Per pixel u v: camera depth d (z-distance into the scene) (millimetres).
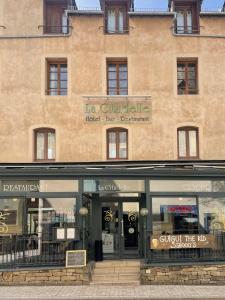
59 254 14875
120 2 20609
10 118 19516
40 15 20281
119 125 19469
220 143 19438
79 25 20203
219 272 14688
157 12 20234
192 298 12281
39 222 16062
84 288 13891
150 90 19781
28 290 13547
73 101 19641
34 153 19453
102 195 18094
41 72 19828
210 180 16188
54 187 15898
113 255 17797
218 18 20406
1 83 19766
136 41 20156
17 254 14750
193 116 19625
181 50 20109
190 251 15016
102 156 19250
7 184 15875
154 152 19297
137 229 17969
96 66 19922
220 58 20109
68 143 19359
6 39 20047
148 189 15891
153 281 14594
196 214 16141
